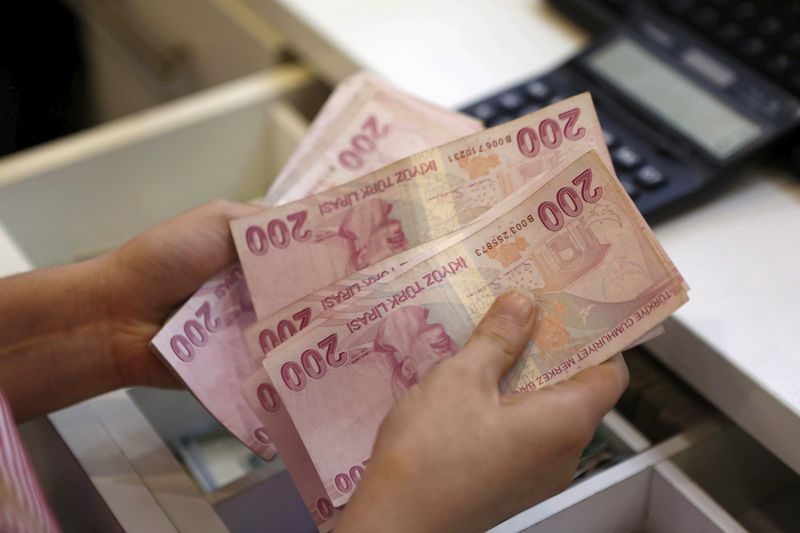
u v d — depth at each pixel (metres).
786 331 0.50
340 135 0.61
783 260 0.55
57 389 0.55
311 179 0.60
